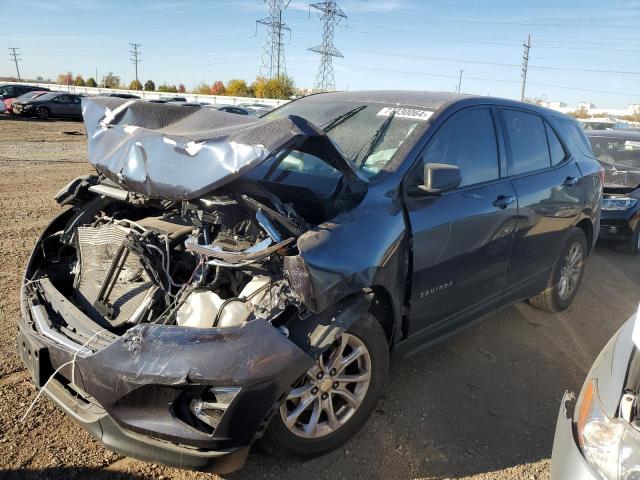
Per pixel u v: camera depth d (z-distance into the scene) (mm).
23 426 3018
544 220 4355
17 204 8250
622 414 1880
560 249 4793
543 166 4512
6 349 3764
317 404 2822
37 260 3494
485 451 3100
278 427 2666
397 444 3100
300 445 2781
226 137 2600
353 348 2920
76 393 2646
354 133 3613
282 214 2646
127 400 2365
